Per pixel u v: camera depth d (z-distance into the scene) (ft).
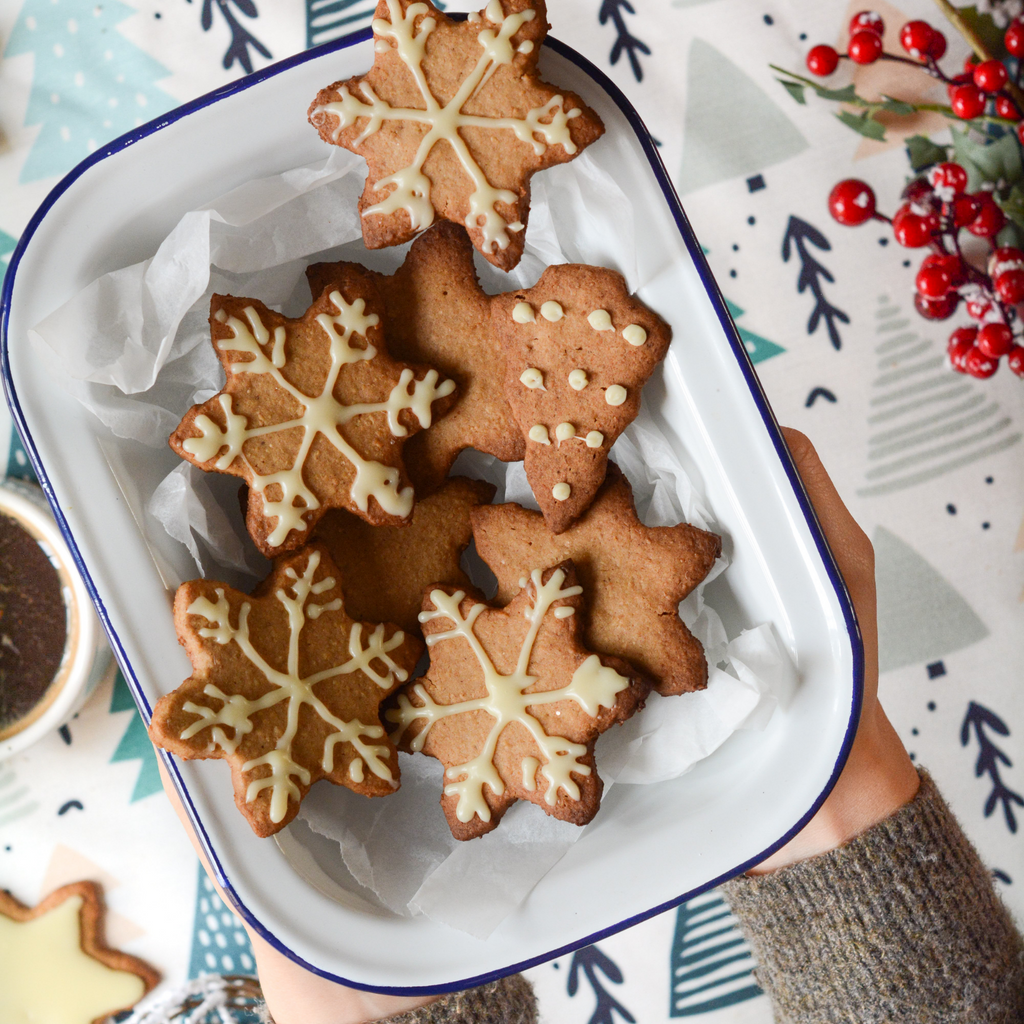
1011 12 2.32
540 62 1.65
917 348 2.34
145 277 1.63
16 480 2.15
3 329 1.60
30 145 2.17
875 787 1.88
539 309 1.68
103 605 1.62
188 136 1.60
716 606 1.75
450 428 1.73
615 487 1.73
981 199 2.25
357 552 1.75
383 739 1.69
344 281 1.71
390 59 1.62
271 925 1.63
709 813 1.69
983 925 1.88
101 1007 2.23
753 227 2.31
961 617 2.35
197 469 1.69
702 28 2.29
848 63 2.32
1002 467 2.35
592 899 1.68
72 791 2.24
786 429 1.93
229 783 1.64
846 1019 1.85
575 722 1.69
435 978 1.66
